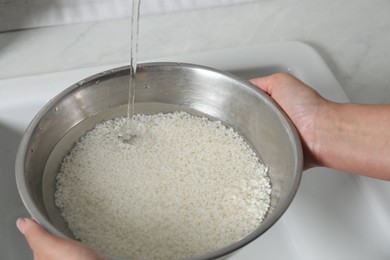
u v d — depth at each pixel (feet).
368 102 2.55
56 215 2.10
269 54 2.64
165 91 2.32
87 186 2.17
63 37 2.70
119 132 2.32
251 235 1.79
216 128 2.34
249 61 2.62
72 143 2.26
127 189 2.16
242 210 2.14
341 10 2.90
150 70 2.25
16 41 2.67
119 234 2.06
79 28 2.74
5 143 2.51
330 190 2.33
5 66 2.57
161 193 2.16
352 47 2.75
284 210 1.86
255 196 2.18
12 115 2.47
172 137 2.32
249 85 2.21
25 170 1.93
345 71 2.66
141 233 2.06
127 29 2.75
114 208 2.12
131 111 2.30
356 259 2.15
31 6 2.72
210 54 2.63
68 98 2.16
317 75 2.58
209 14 2.83
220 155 2.28
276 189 2.15
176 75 2.28
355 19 2.87
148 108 2.37
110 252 2.01
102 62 2.61
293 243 2.33
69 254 1.74
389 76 2.64
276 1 2.92
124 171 2.21
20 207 2.54
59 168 2.22
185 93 2.33
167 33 2.74
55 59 2.61
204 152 2.28
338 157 2.25
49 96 2.48
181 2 2.83
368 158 2.20
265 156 2.26
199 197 2.16
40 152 2.10
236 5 2.88
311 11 2.89
